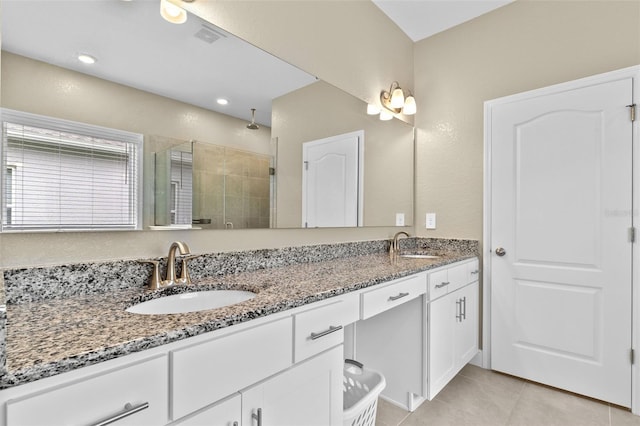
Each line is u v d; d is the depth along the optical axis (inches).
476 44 95.9
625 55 73.0
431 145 104.2
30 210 37.6
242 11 58.9
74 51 41.1
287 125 67.0
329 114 76.6
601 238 74.0
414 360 69.2
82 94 41.5
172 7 50.2
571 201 77.9
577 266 77.0
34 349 24.4
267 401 36.3
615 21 74.5
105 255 43.8
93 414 24.2
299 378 40.2
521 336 84.6
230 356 32.8
